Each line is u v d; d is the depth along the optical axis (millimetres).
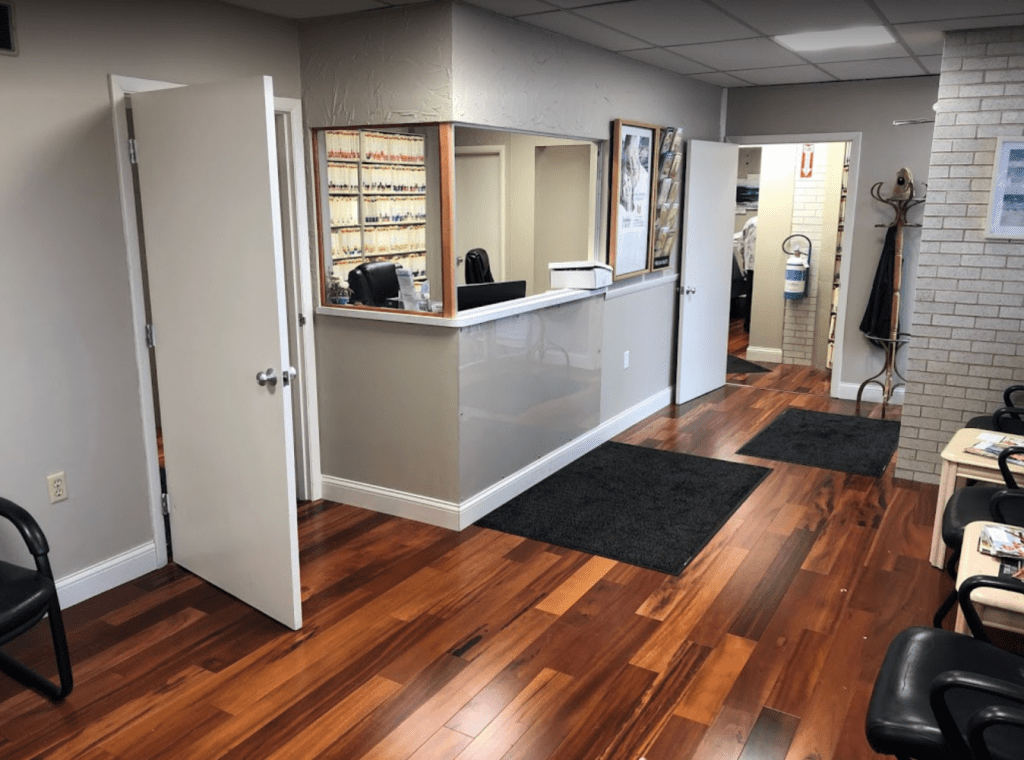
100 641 2648
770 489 4051
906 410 4137
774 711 2299
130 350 2963
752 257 8688
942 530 2719
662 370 5562
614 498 3916
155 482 3115
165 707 2309
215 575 2998
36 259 2637
